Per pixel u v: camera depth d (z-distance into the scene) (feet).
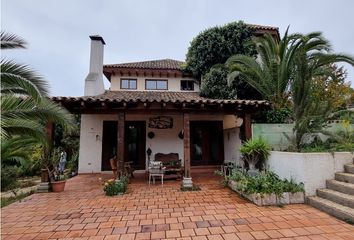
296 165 17.58
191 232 11.82
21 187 29.68
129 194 19.98
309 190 16.62
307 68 21.79
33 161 37.63
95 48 37.35
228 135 35.09
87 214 14.83
